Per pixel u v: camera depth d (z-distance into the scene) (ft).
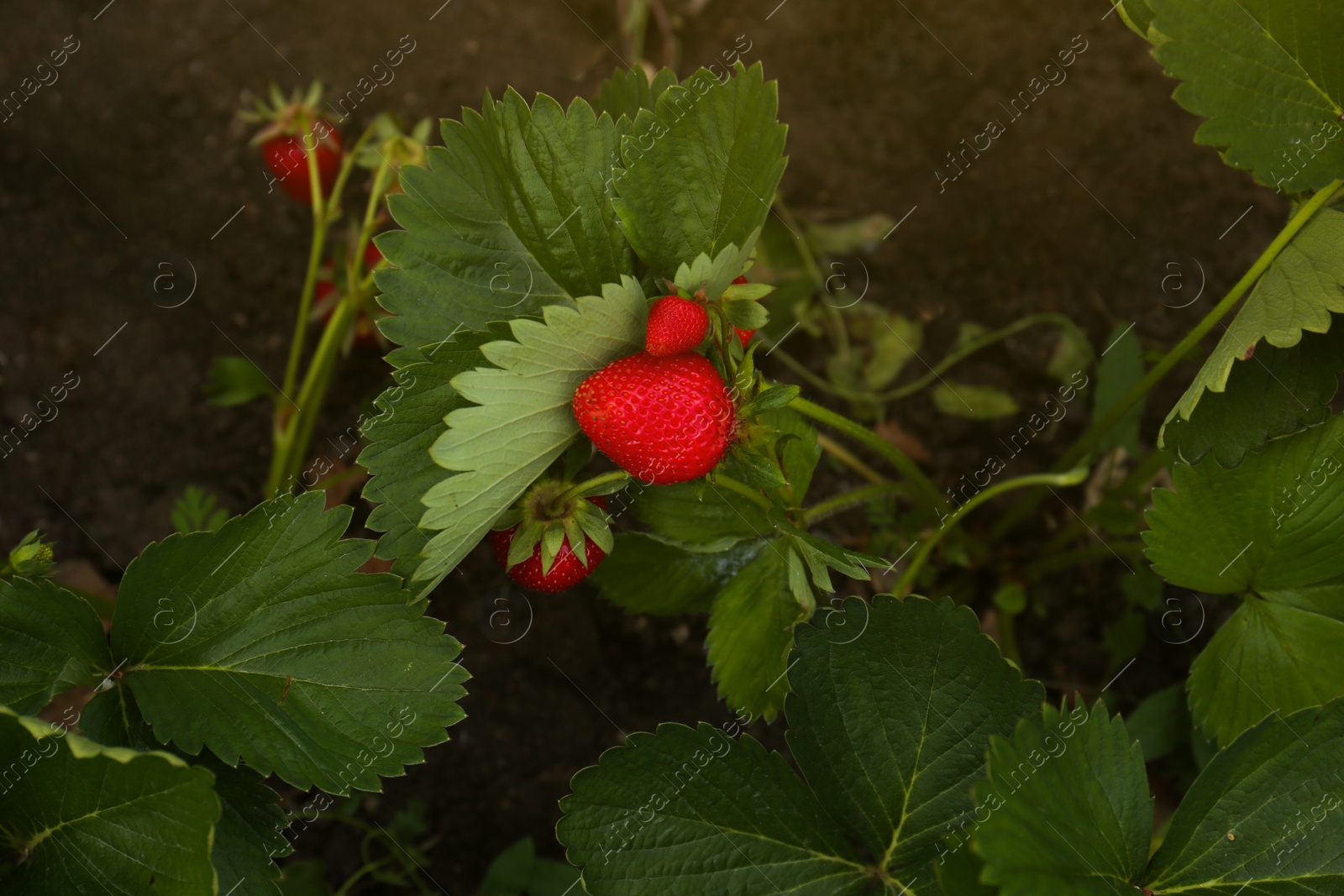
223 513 2.22
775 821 1.89
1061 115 2.39
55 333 2.38
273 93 2.17
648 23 2.42
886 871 1.88
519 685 2.32
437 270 1.84
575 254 1.86
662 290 1.85
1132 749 1.85
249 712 1.85
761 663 1.95
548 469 1.82
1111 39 2.39
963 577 2.30
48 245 2.39
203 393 2.38
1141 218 2.38
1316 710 1.85
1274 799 1.85
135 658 1.86
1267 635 1.94
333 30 2.42
